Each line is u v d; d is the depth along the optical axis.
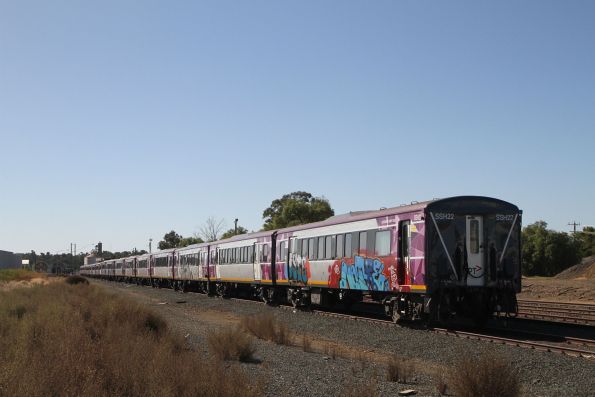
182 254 50.09
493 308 17.66
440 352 13.73
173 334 14.75
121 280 85.81
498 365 8.96
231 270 36.41
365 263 20.81
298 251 27.05
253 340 16.20
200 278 43.75
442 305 17.34
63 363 8.47
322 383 10.03
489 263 17.58
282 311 26.17
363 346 15.58
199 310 29.11
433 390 9.57
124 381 8.42
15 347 10.81
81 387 7.76
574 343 14.15
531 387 10.05
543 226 88.12
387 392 9.38
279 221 73.25
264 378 9.61
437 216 17.34
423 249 17.25
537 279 51.75
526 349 13.41
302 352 14.20
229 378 8.36
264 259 31.11
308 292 26.56
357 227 21.67
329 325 19.78
